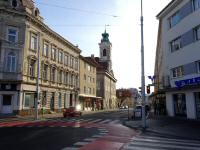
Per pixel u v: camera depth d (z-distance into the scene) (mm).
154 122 22266
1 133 14625
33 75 37031
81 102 58562
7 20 33656
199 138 12883
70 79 51906
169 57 28328
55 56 44625
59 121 25344
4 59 33094
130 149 10008
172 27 27656
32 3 38281
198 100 22797
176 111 27250
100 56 92688
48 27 40781
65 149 9711
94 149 9867
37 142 11352
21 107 33531
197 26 22906
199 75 22516
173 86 27297
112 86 98750
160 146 10750
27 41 35406
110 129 18000
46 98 40688
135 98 30172
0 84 32438
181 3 25688
